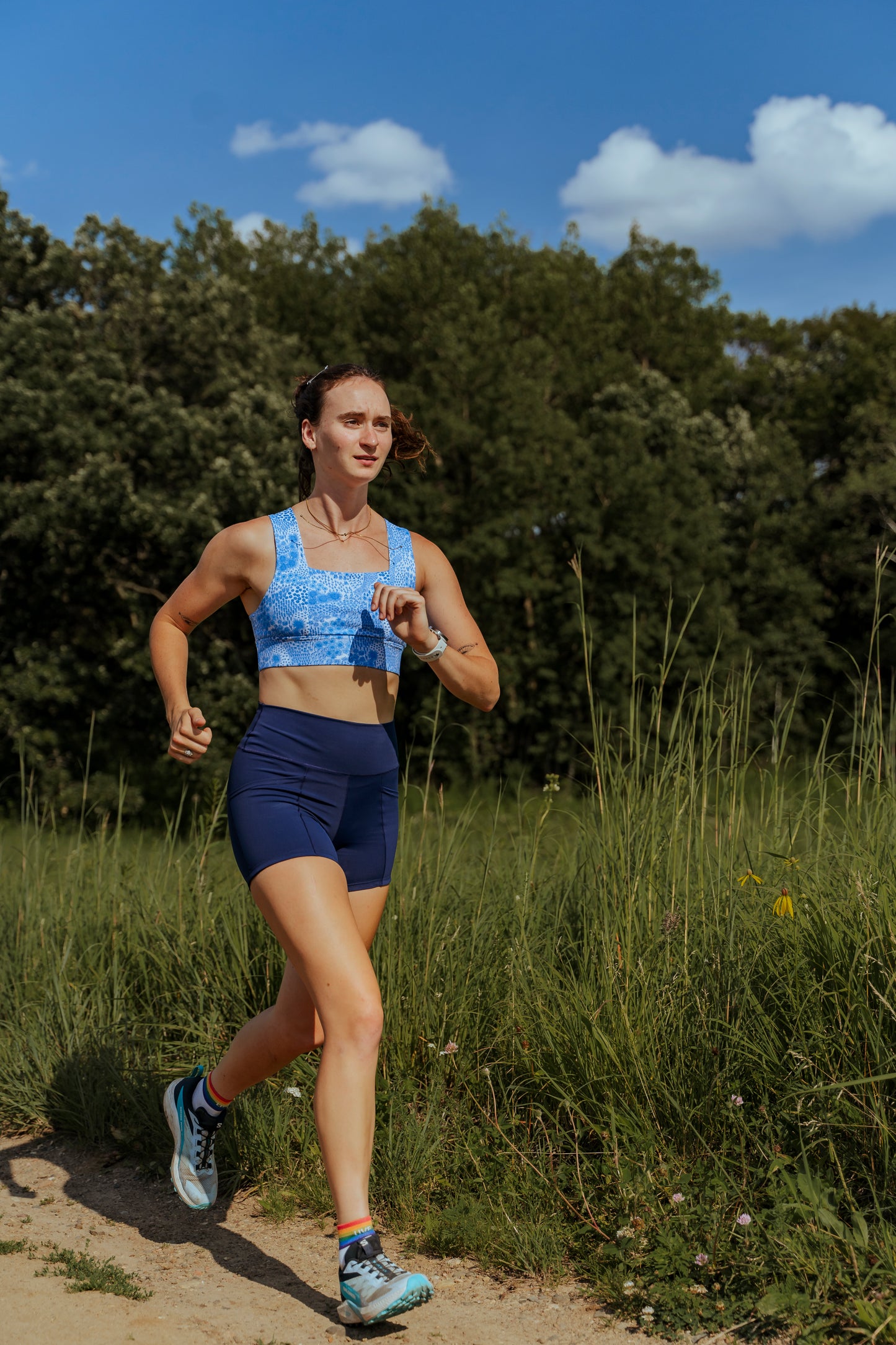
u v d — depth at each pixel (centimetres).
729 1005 278
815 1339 194
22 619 2044
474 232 3456
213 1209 282
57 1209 283
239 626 2020
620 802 348
